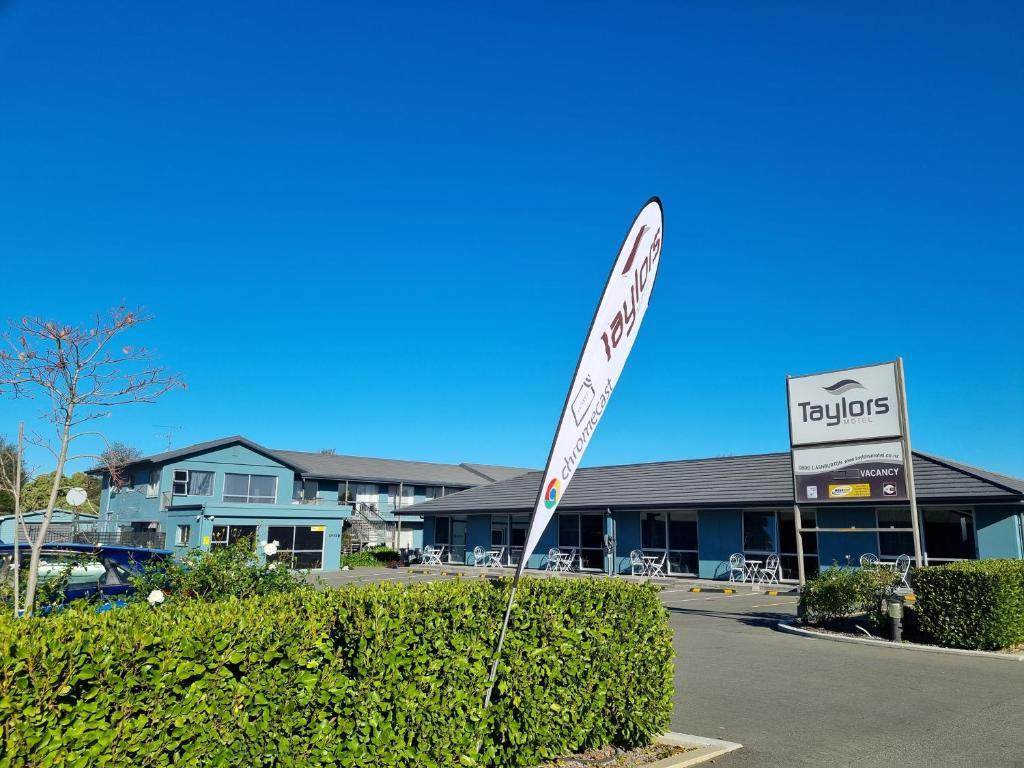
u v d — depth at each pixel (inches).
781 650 457.7
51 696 126.3
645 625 238.8
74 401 297.6
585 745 230.1
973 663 409.1
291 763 152.4
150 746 135.8
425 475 2036.2
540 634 210.8
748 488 1022.4
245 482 1507.1
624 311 223.6
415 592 195.5
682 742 249.4
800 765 232.4
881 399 557.6
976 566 464.4
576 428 209.6
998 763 235.1
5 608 201.8
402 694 173.5
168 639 141.1
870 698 325.1
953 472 869.2
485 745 193.3
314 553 1357.0
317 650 162.4
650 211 226.1
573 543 1216.8
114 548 378.3
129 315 322.3
